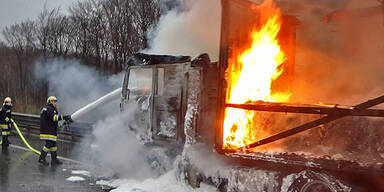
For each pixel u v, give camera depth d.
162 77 6.58
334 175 4.09
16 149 9.93
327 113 4.07
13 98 23.02
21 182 6.35
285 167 4.53
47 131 7.92
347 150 4.65
